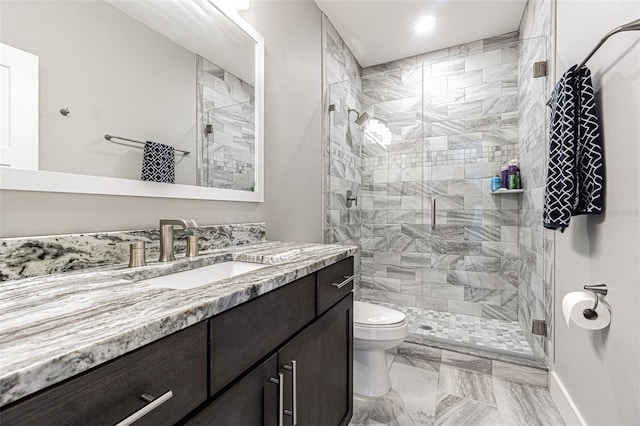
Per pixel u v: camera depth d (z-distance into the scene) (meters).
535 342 1.96
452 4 2.24
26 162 0.75
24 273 0.73
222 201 1.37
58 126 0.81
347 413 1.27
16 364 0.31
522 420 1.45
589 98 1.08
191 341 0.52
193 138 1.21
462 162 2.73
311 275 0.97
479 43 2.69
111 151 0.93
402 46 2.79
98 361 0.37
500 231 2.60
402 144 2.96
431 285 2.85
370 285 3.09
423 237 2.88
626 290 0.93
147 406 0.42
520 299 2.44
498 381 1.79
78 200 0.86
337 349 1.17
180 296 0.58
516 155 2.53
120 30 0.96
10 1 0.73
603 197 1.05
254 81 1.55
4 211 0.72
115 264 0.92
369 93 3.11
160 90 1.09
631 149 0.90
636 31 0.88
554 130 1.19
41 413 0.32
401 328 1.60
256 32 1.55
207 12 1.29
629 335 0.91
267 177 1.68
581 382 1.28
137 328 0.42
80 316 0.47
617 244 0.98
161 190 1.08
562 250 1.54
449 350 1.98
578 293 1.11
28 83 0.76
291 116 1.91
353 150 2.91
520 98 2.44
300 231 2.01
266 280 0.72
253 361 0.69
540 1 1.96
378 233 3.06
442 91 2.81
